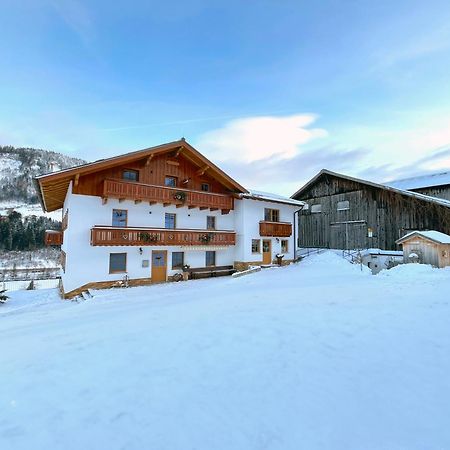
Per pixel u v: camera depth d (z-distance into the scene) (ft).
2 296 53.06
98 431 10.46
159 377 14.24
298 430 10.04
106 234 50.72
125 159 52.65
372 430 9.90
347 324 20.81
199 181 66.28
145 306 34.09
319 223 86.58
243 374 14.17
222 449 9.31
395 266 53.01
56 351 18.35
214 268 67.97
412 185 82.23
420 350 16.10
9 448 9.77
